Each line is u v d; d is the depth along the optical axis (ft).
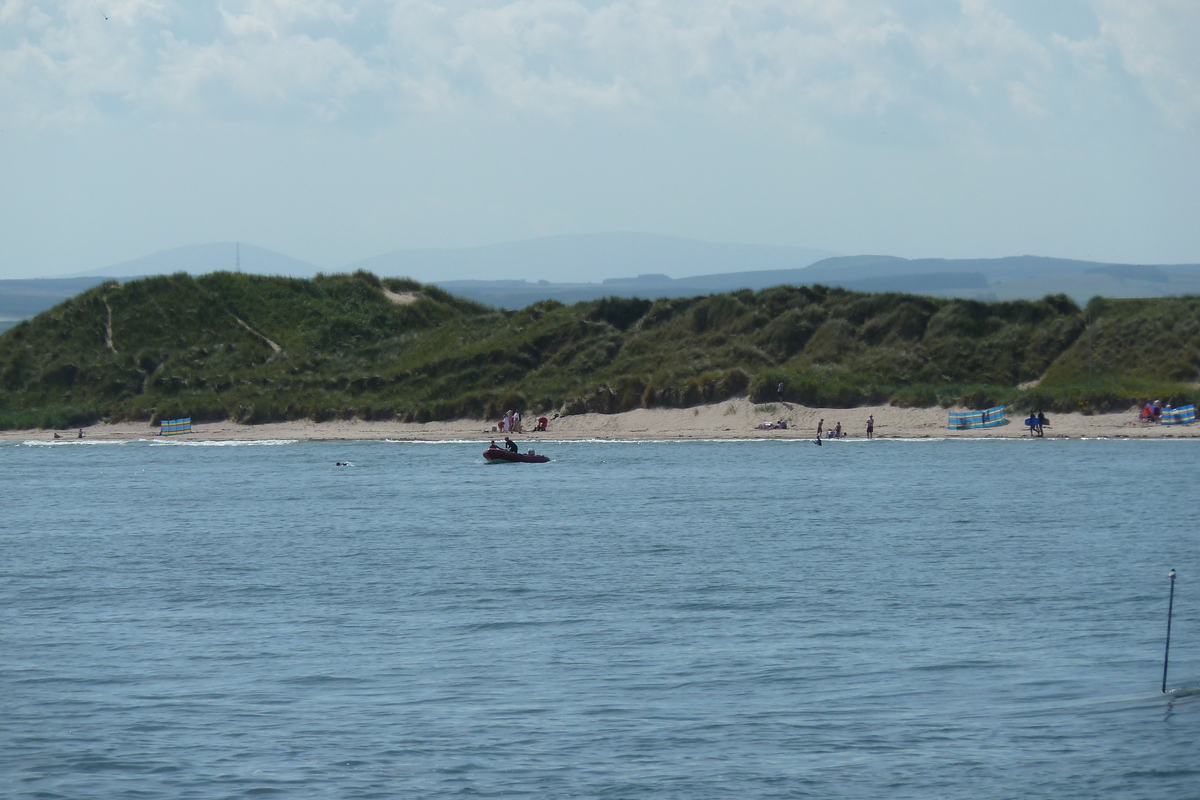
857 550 463.42
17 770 227.81
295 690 278.67
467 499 655.35
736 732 244.22
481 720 254.06
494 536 517.14
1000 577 403.34
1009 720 248.93
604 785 217.97
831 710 257.75
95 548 497.46
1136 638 315.78
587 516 577.02
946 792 212.84
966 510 570.87
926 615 347.97
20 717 258.98
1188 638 314.76
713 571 423.64
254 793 216.33
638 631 333.83
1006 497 614.75
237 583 414.82
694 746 236.43
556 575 420.77
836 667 291.79
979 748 232.94
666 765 226.79
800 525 532.73
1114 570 413.18
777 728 246.47
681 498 638.12
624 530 528.22
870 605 362.74
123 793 216.95
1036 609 353.51
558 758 231.09
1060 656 298.15
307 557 468.34
